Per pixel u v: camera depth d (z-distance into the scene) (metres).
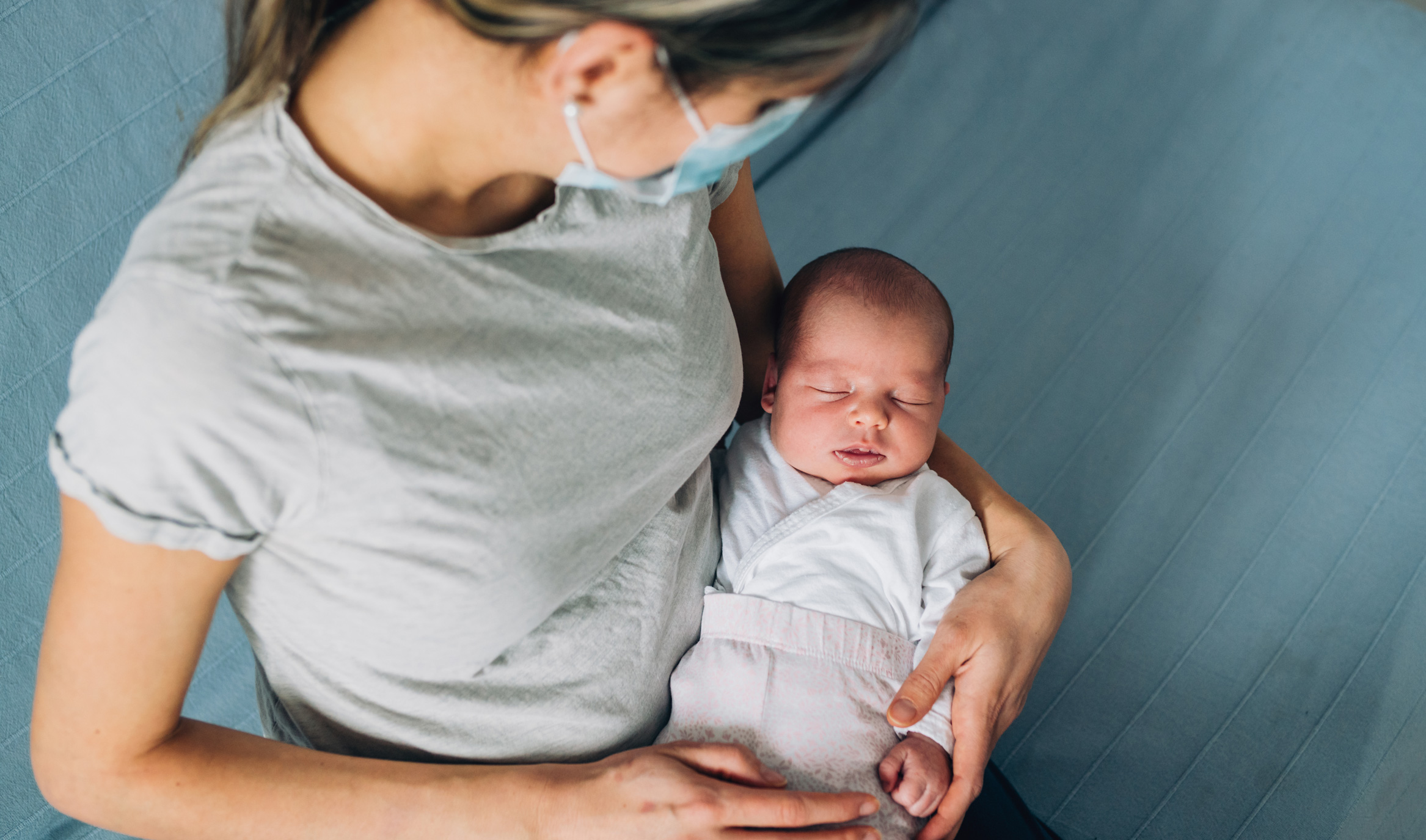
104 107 1.09
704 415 0.79
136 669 0.57
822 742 0.86
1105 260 1.64
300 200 0.54
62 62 1.06
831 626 0.91
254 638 0.69
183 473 0.51
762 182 1.79
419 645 0.66
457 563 0.61
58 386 1.10
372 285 0.55
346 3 0.58
